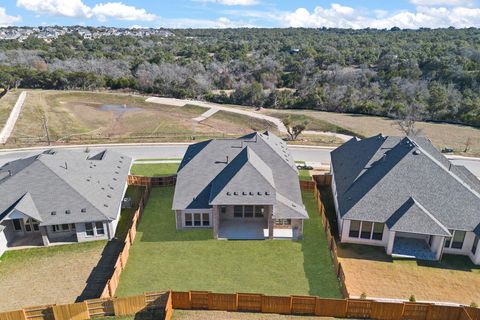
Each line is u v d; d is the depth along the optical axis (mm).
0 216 29312
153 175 45062
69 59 125000
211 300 22609
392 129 71250
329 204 37125
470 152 55625
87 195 31562
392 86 91625
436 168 30391
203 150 36656
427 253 28922
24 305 24016
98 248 30094
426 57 110125
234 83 114250
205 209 31719
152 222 33719
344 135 68625
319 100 94438
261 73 115000
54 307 21359
